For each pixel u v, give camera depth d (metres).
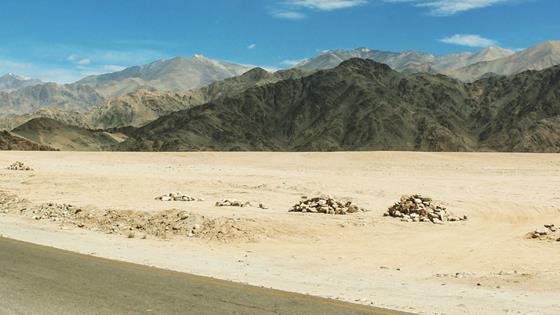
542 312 10.59
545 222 26.78
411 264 17.30
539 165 64.31
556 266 16.92
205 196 33.62
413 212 26.81
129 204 28.77
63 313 9.45
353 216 26.28
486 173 54.34
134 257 16.14
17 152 76.19
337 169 57.97
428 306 10.80
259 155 74.56
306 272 15.16
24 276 12.30
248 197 33.38
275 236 21.42
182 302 10.29
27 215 26.44
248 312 9.72
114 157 71.44
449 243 21.06
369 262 17.47
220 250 18.95
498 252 19.27
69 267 13.52
